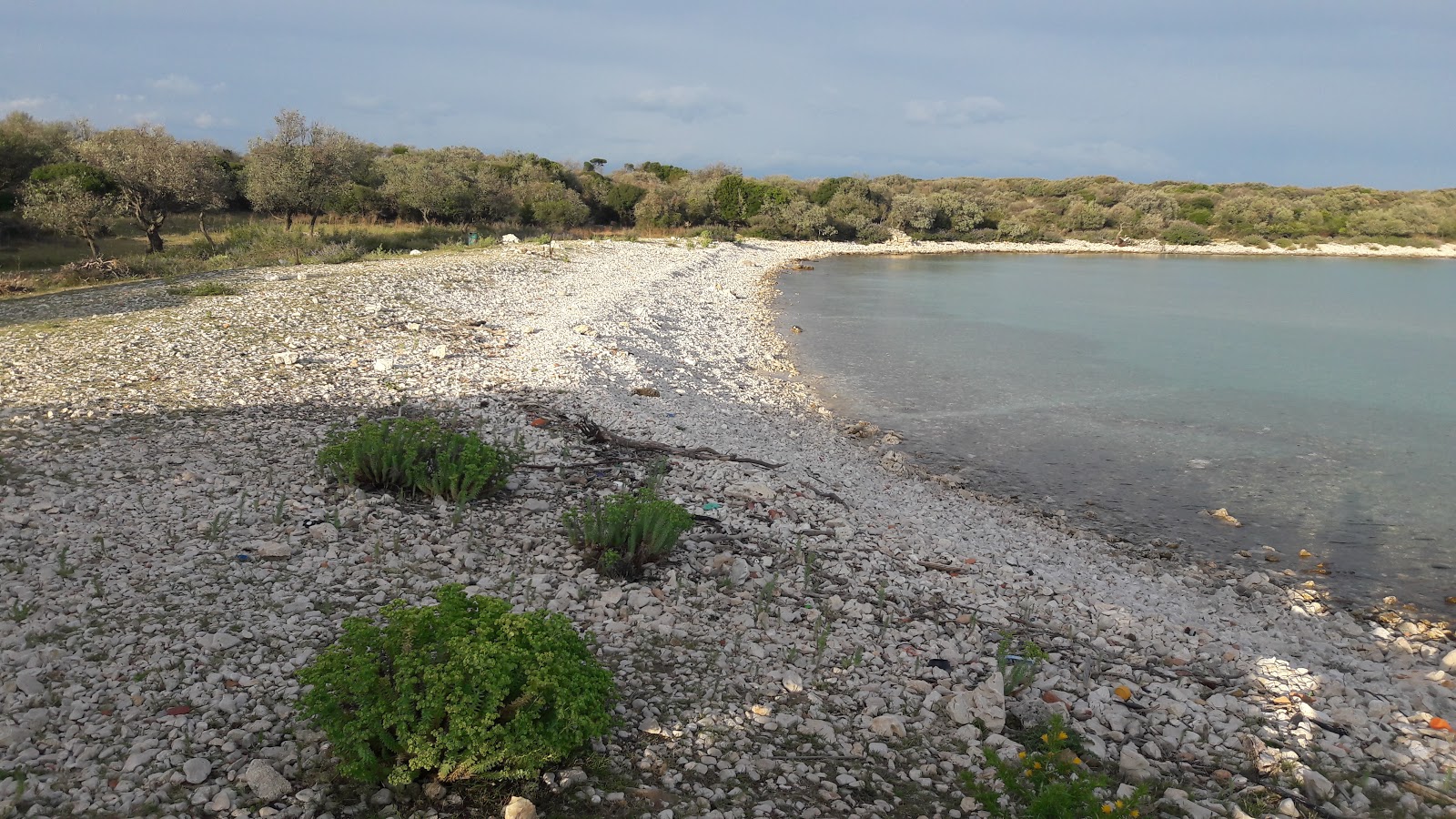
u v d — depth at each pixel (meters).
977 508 12.70
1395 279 54.28
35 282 25.62
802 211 70.06
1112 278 52.00
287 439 11.48
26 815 4.34
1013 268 57.44
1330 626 9.38
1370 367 24.69
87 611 6.57
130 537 7.99
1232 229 83.56
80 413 11.84
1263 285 49.09
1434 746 6.37
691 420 15.41
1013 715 6.41
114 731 5.14
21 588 6.78
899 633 7.62
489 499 9.94
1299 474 14.77
